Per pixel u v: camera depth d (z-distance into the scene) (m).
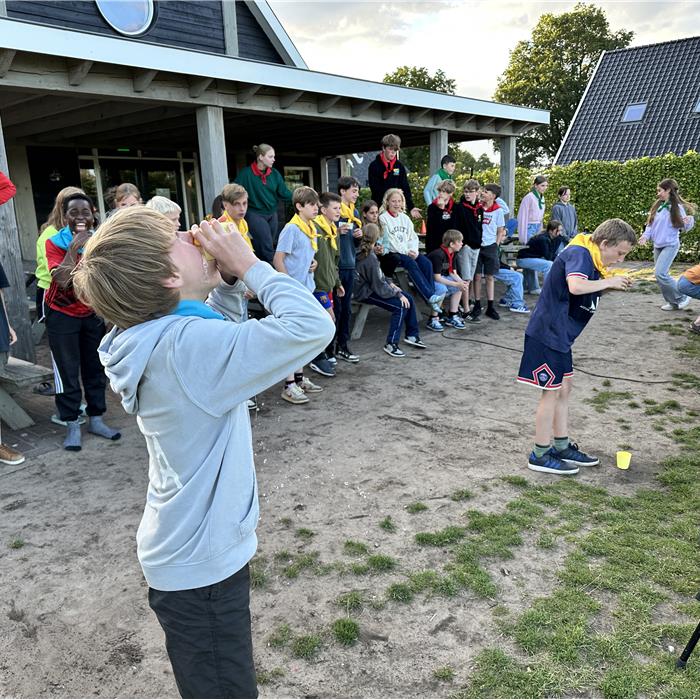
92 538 2.94
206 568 1.19
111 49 4.87
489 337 6.79
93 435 4.21
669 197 7.32
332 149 13.09
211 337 1.12
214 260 1.24
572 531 2.91
